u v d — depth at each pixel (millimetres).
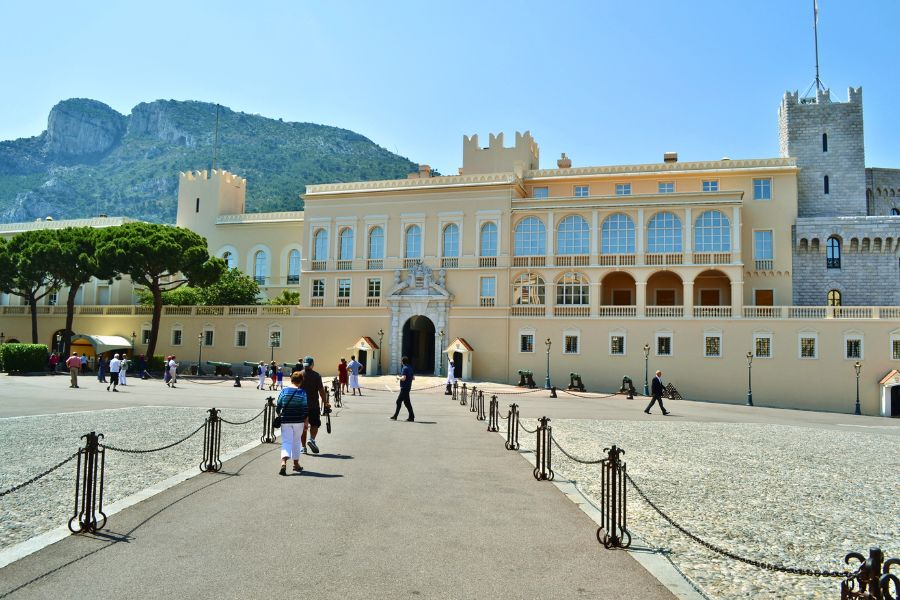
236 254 84250
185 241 70438
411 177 75125
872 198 77562
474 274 65750
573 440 25359
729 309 58781
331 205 71438
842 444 27672
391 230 69125
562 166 74812
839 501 16203
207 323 73688
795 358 56406
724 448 25094
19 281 69875
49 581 8984
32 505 13594
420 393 52219
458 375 65000
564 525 12477
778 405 56344
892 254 63344
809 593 9727
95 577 9148
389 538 11227
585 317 62094
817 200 69438
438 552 10570
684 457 22406
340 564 9836
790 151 70688
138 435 23781
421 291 66625
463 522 12438
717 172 65438
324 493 14477
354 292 69562
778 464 21656
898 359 54062
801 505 15609
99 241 69062
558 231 64375
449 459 19672
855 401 54562
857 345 55094
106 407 34531
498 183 65500
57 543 10695
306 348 70250
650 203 61969
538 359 63062
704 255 60156
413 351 71625
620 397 54906
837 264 64000
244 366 71125
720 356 58250
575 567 10102
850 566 11016
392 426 28141
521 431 27719
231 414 32000
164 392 46938
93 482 11461
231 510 12867
